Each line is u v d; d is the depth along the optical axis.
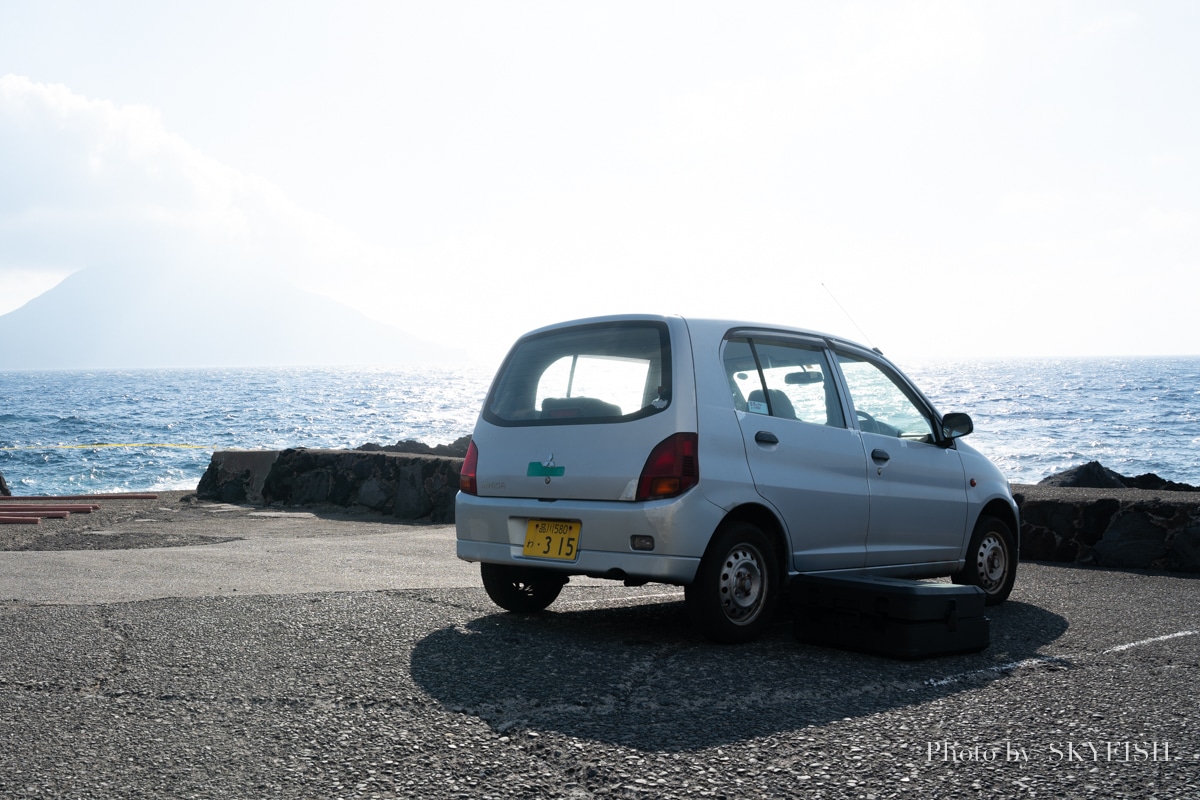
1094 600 6.30
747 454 4.69
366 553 8.36
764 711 3.45
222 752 2.93
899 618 4.34
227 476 14.87
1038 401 74.94
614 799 2.58
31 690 3.61
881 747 3.05
